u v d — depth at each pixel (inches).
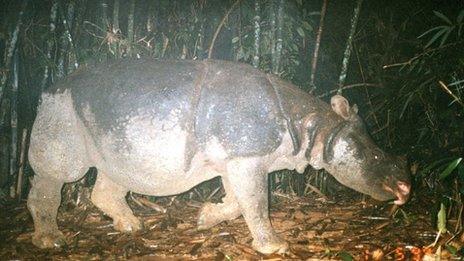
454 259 128.6
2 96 179.5
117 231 159.6
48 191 145.7
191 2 196.4
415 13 230.2
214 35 191.2
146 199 189.9
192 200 193.9
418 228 159.3
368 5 237.8
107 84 137.5
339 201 195.9
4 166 193.5
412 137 216.7
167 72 136.3
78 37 191.3
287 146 134.3
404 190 133.4
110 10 200.8
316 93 221.3
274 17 184.4
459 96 165.6
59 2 181.8
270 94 133.6
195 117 130.6
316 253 135.9
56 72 186.4
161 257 136.0
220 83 133.6
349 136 134.8
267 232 134.6
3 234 156.0
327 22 238.8
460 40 186.9
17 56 187.5
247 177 130.3
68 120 140.9
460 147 190.9
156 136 131.4
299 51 218.4
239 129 128.7
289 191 202.4
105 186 161.5
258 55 181.9
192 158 132.6
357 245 142.7
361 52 229.8
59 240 145.1
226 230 157.6
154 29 197.2
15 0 184.1
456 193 167.0
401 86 204.1
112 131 134.0
